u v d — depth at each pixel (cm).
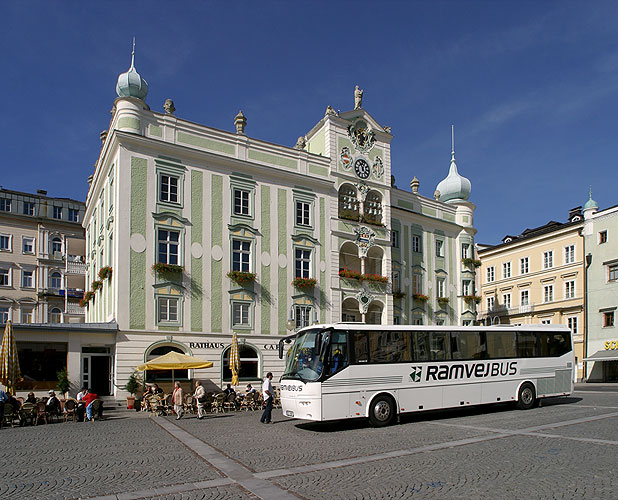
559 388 2562
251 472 1242
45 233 6306
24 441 1795
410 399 2080
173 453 1512
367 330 2042
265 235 3566
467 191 5150
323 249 3822
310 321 3688
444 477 1145
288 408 1997
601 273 5275
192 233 3278
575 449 1422
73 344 2884
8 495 1080
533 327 2542
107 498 1041
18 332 2762
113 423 2302
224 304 3334
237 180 3503
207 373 3216
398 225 4503
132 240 3070
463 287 4950
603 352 5109
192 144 3366
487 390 2306
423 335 2172
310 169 3844
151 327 3062
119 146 3106
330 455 1424
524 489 1042
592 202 5491
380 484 1098
